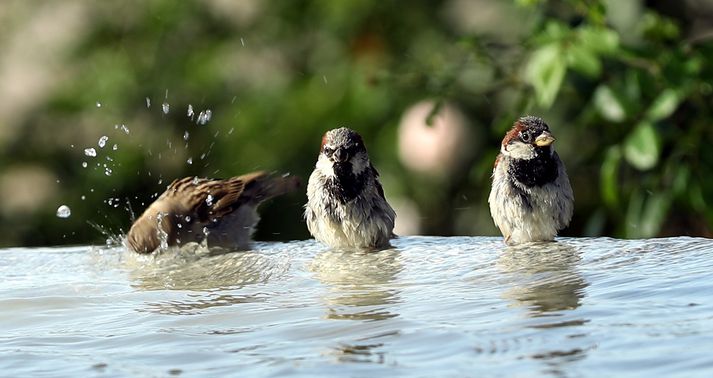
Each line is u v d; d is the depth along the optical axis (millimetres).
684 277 7449
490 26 14516
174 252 10633
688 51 11023
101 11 17094
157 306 7973
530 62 11422
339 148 9961
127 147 16688
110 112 16875
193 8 16406
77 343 6957
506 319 6617
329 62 15617
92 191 16875
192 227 10734
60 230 16984
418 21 15062
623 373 5375
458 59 13664
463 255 9203
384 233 10195
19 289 8852
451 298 7410
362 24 15219
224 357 6340
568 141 13938
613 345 5848
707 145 11430
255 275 8992
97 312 7910
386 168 15117
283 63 16047
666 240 9250
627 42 11266
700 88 11266
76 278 9352
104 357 6547
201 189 10914
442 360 5848
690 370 5340
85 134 17141
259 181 11234
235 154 15945
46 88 17172
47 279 9352
